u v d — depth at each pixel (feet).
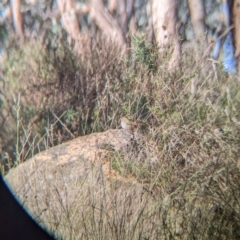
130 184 43.98
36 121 65.67
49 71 68.49
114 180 44.42
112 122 54.24
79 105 63.46
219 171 42.80
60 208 44.14
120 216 42.01
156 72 55.47
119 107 55.88
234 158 43.50
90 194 43.50
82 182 44.75
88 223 42.32
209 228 41.32
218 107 49.16
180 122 47.80
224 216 41.50
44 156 49.11
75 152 48.75
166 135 46.16
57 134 60.95
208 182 42.52
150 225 41.88
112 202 42.63
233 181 42.80
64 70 67.67
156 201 42.65
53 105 65.67
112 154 47.09
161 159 44.78
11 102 67.46
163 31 68.59
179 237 41.47
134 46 62.08
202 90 52.90
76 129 61.21
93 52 68.08
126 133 49.88
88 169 45.68
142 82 55.62
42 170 47.32
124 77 59.11
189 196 42.50
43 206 45.01
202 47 61.05
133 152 46.73
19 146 61.67
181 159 45.09
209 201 42.16
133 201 42.68
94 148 48.75
